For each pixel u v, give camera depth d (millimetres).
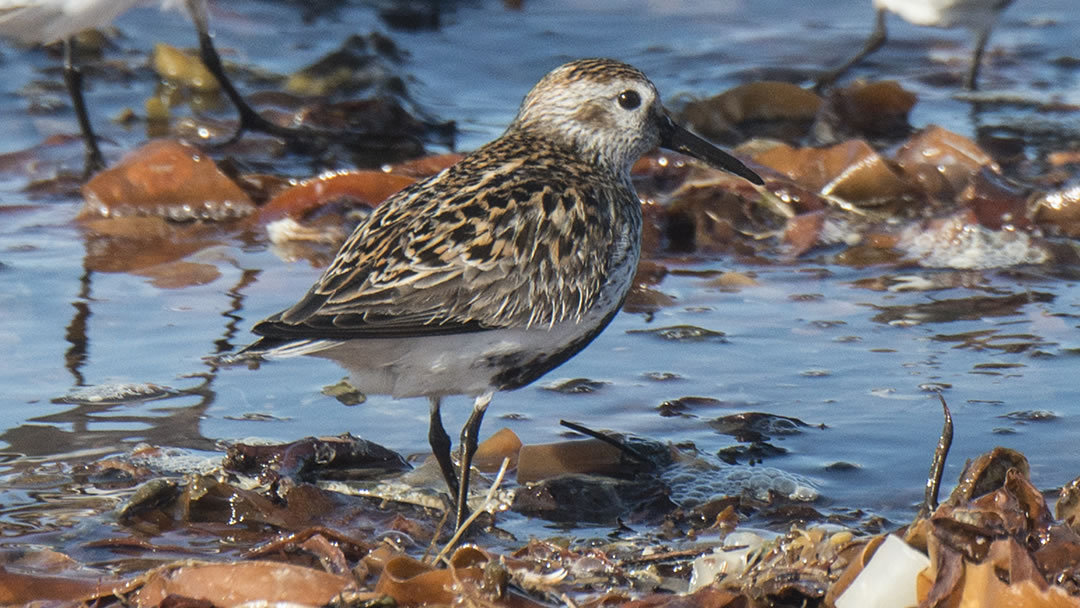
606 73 10062
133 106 17125
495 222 8836
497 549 8258
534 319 8867
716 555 7648
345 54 18047
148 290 12047
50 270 12398
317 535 7773
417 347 8617
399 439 9703
